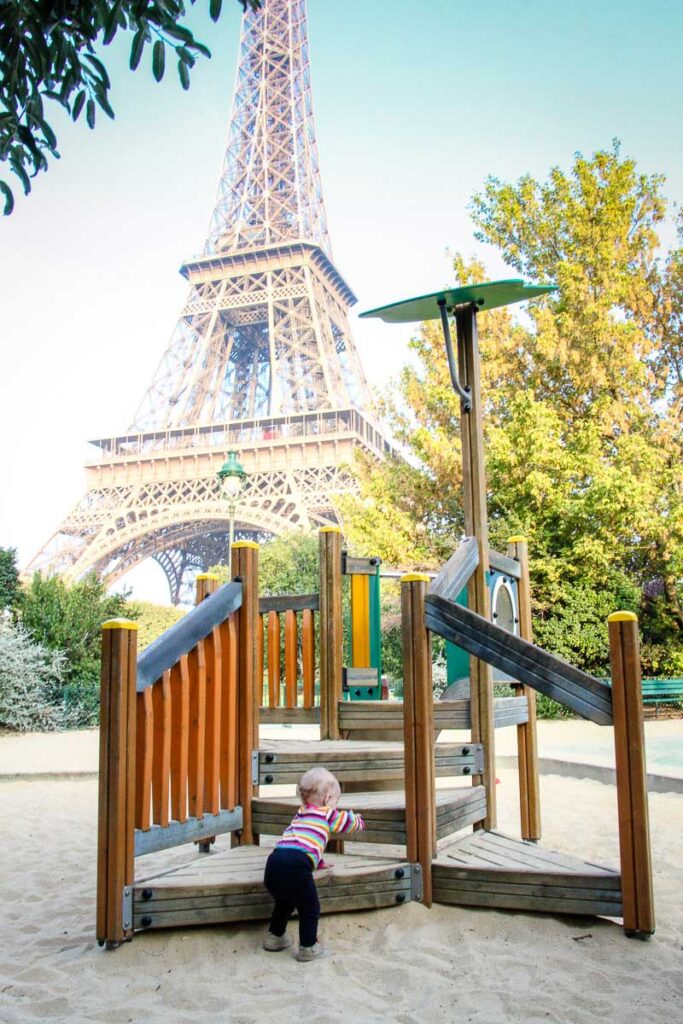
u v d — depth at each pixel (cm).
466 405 525
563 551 1741
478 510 516
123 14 436
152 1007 318
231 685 459
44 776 1017
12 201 469
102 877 376
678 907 436
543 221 1950
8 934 420
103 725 381
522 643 407
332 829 383
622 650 390
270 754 469
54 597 1880
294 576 2614
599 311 1725
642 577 1880
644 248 1920
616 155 1908
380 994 326
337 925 391
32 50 428
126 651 379
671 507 1670
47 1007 320
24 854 616
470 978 339
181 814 410
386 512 1928
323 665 536
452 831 454
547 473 1745
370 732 552
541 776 969
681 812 705
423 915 401
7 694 1639
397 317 556
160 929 389
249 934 384
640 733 383
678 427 1839
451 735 1369
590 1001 316
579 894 390
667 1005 311
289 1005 317
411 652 424
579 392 1855
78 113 457
